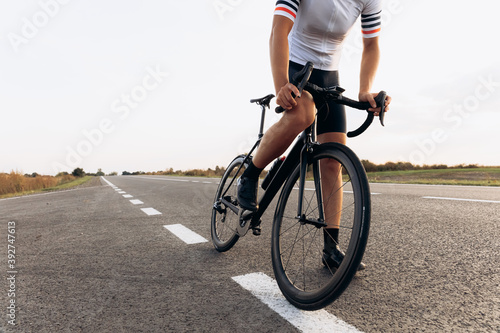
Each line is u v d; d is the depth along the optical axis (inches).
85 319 56.9
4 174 639.1
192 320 54.9
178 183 565.0
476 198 190.1
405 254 86.1
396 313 54.1
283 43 59.6
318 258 82.0
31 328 54.2
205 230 132.5
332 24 69.8
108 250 105.0
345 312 55.2
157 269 83.8
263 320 53.6
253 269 80.9
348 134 66.3
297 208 62.4
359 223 49.0
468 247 89.3
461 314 52.8
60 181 1061.1
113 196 321.4
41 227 154.3
